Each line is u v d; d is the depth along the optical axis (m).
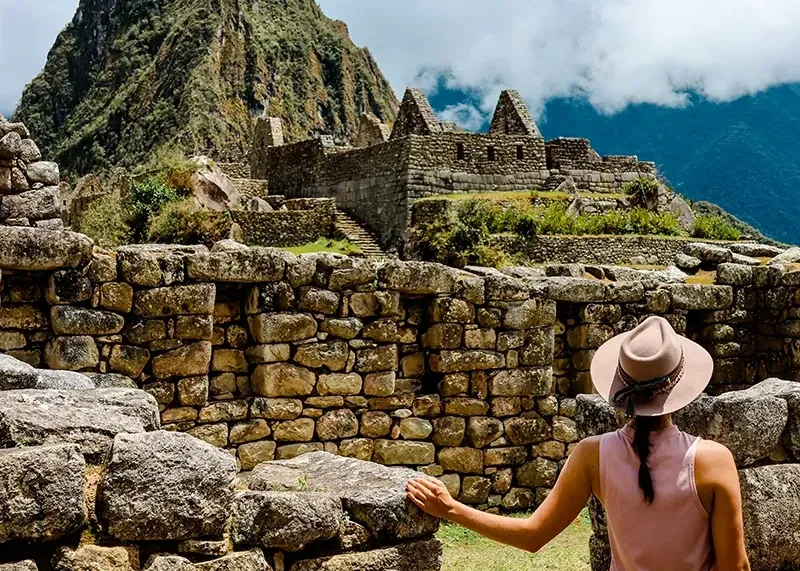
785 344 14.23
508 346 11.71
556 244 36.97
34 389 5.95
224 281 10.22
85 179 54.44
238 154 76.12
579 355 12.48
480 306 11.59
